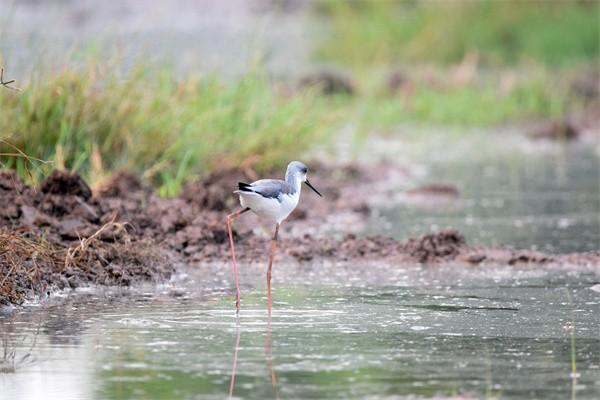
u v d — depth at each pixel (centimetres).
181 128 1819
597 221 1770
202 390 905
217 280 1344
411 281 1346
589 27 4022
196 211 1603
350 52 3959
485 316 1168
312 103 2255
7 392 898
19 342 1042
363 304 1220
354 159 2262
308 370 964
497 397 901
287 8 5069
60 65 1777
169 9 4456
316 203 1862
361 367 976
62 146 1659
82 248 1313
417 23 4112
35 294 1225
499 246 1519
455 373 962
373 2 4225
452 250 1493
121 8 4238
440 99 3155
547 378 951
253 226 1653
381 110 2948
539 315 1174
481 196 2014
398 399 891
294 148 2003
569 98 3278
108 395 891
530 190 2078
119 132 1744
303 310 1188
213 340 1058
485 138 2823
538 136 2822
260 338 1068
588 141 2812
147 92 1814
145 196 1620
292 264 1448
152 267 1349
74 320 1129
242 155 1892
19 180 1457
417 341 1064
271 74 3111
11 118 1620
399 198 1994
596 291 1293
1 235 1262
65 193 1460
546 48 3934
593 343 1063
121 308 1184
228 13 4647
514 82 3325
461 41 4041
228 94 1983
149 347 1030
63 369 959
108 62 1809
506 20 4119
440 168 2333
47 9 4062
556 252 1528
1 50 1714
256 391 904
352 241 1526
